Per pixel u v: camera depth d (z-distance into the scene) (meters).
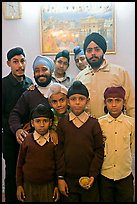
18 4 2.76
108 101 1.85
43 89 2.07
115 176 1.84
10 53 2.16
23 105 2.07
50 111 1.87
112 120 1.88
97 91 2.04
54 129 1.93
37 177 1.81
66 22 2.76
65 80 2.52
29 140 1.86
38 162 1.82
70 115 1.86
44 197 1.83
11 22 2.79
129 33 2.71
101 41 1.98
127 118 1.91
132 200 1.89
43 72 2.03
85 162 1.81
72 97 1.81
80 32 2.75
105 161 1.86
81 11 2.74
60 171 1.83
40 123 1.82
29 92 2.07
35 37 2.79
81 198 1.85
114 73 2.04
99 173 1.87
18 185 1.89
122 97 1.85
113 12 2.70
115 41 2.72
